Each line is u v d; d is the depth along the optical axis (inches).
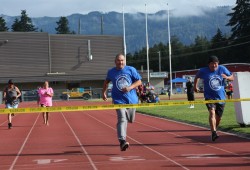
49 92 753.6
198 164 345.1
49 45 3186.5
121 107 383.6
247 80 585.3
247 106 583.2
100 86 3250.5
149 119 837.2
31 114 1151.0
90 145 472.7
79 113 1136.8
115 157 387.9
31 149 455.2
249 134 506.9
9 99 708.7
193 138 510.0
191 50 6028.5
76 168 343.3
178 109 1093.8
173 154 396.8
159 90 3174.2
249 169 321.1
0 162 379.6
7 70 3090.6
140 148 438.9
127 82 388.8
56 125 764.6
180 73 4003.4
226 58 4434.1
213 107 455.5
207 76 461.1
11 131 663.8
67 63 3238.2
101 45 3324.3
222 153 394.3
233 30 4318.4
